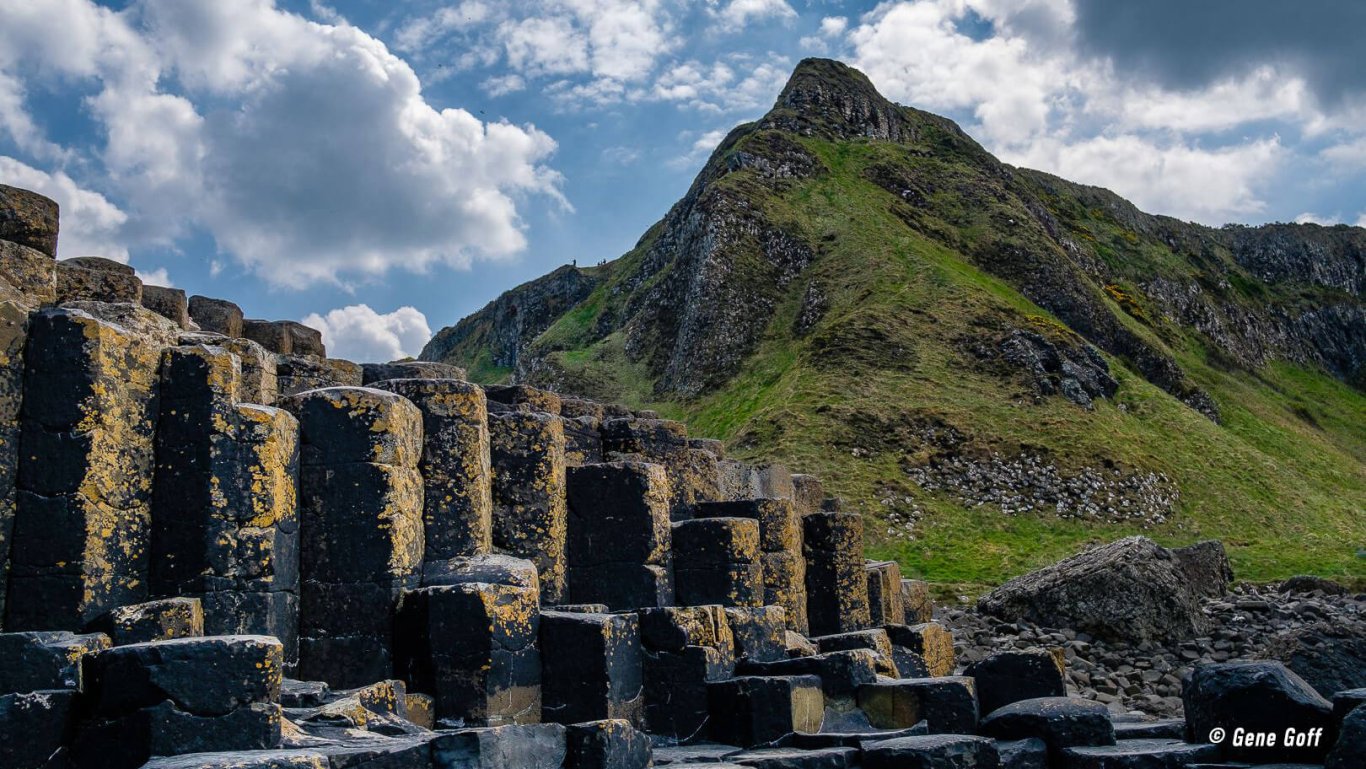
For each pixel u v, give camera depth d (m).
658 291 104.31
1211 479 63.34
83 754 8.26
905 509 52.31
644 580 14.02
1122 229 143.50
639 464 14.38
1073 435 62.25
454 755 8.18
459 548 12.17
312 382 13.30
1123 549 25.81
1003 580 39.38
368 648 11.10
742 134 140.75
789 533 16.78
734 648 13.41
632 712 11.86
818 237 97.44
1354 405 127.94
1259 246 177.12
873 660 13.75
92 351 10.05
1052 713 11.73
